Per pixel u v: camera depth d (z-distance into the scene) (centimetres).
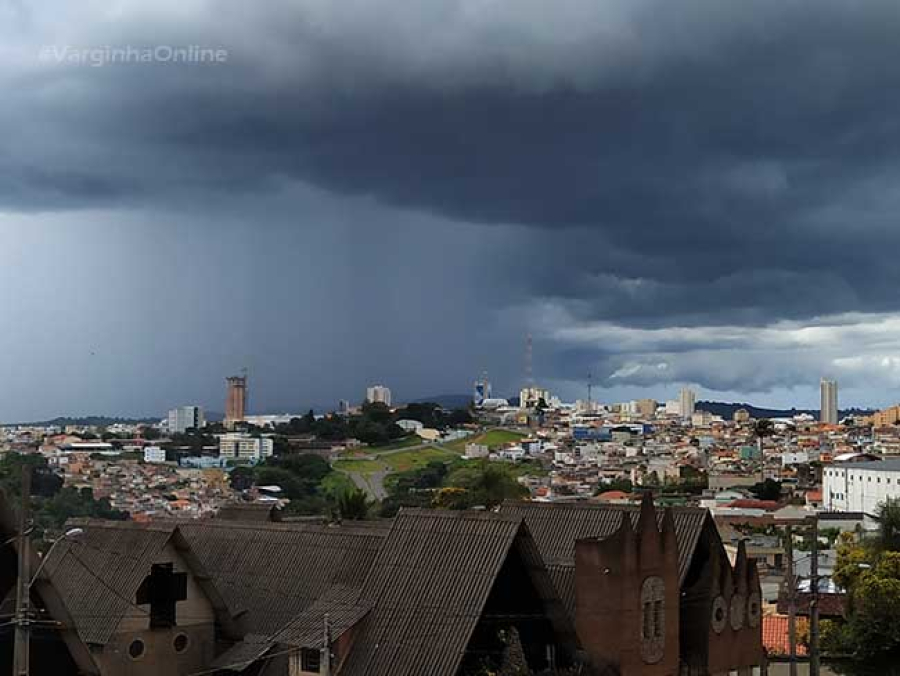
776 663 10606
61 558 5903
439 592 5272
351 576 5856
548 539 6406
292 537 6388
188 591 5697
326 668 4681
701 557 6588
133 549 5725
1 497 5019
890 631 10938
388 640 5216
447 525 5556
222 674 5650
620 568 5528
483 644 5247
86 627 5400
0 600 5059
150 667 5522
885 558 11819
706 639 6394
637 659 5538
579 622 5616
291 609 5856
